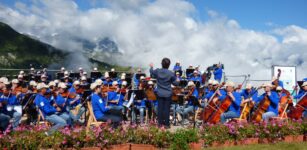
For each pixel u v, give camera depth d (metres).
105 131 9.89
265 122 11.75
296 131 11.82
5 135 8.92
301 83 14.66
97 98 11.12
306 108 13.13
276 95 12.83
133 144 9.91
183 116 15.01
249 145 10.94
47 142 9.17
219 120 12.55
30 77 19.59
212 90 13.85
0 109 11.34
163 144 10.21
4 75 19.70
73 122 12.50
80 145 9.45
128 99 14.41
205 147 10.57
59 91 13.03
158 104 12.28
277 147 10.70
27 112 13.29
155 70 12.44
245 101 12.73
